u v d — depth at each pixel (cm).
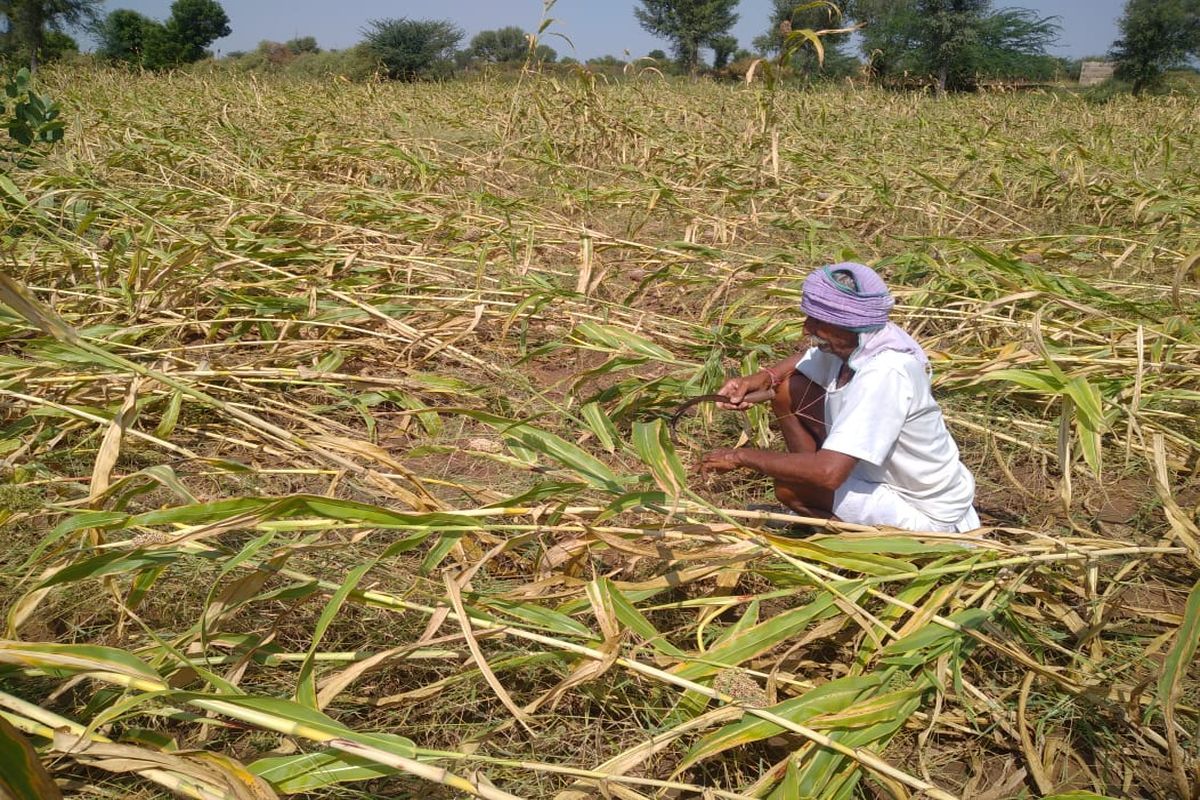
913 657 226
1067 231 727
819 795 195
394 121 1238
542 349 407
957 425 399
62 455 321
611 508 246
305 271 529
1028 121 1411
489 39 4575
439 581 257
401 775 204
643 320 489
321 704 197
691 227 653
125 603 229
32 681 219
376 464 339
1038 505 348
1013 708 236
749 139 983
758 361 422
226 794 159
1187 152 1170
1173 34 3356
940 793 188
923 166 983
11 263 467
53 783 145
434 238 626
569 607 239
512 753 216
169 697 192
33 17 2898
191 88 1570
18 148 645
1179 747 224
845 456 262
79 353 311
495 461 355
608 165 952
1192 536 269
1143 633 267
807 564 252
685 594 280
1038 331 303
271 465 338
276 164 870
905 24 3409
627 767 189
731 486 354
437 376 400
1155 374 397
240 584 216
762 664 236
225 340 448
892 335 268
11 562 264
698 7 4288
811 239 610
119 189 663
